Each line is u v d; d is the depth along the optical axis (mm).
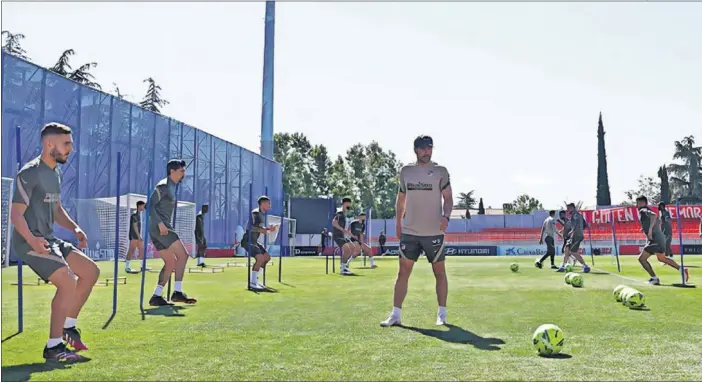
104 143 23500
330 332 5977
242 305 8422
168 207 8539
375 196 73625
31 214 4871
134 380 3992
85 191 22469
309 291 10852
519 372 4176
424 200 6578
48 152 4961
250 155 36781
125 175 24672
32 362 4555
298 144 77250
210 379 4008
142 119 25734
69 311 5043
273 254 38344
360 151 74188
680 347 5141
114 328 6242
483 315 7312
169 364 4469
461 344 5285
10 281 12844
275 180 41500
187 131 29250
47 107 20594
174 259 8586
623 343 5344
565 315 7312
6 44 38781
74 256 5090
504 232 46000
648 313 7520
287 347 5133
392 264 23797
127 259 16984
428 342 5379
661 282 13062
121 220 22781
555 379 3965
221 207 32781
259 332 5965
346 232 16688
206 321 6762
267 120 42156
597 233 38156
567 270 17516
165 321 6754
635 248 37438
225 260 27656
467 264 22891
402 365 4410
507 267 20359
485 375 4086
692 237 38781
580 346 5188
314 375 4102
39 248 4719
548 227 19938
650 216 12492
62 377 4074
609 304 8539
